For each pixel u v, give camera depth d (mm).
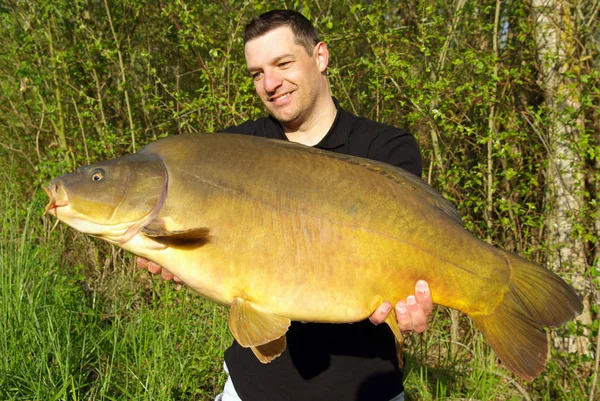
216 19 5809
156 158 1971
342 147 2248
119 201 1923
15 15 5594
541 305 1922
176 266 1903
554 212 4633
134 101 5879
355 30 5305
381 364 2182
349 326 2158
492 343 1897
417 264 1846
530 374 1881
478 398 3938
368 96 5266
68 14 5398
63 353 3406
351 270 1833
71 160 5555
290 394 2182
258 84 2354
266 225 1847
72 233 5441
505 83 4684
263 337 1811
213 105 4848
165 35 5965
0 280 3859
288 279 1837
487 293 1904
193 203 1891
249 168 1901
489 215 4703
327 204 1852
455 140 5203
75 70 5625
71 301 4102
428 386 4027
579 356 4246
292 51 2215
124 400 3270
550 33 4578
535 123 4250
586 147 4129
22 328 3471
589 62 4746
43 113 5707
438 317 4812
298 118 2291
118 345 3645
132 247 1940
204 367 3662
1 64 6164
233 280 1863
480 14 5109
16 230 4680
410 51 5293
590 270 3992
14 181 6043
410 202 1884
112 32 5445
